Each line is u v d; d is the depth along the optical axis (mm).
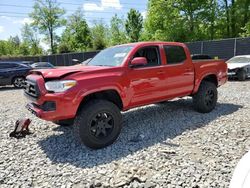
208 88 6641
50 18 53406
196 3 31531
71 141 5023
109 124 4707
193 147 4492
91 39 57219
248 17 32062
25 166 4020
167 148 4480
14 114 7488
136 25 58656
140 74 5176
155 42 5707
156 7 32000
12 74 15062
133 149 4512
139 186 3307
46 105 4355
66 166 3982
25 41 60750
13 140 5176
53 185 3443
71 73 4387
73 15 56375
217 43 20531
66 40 56906
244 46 18906
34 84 4527
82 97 4363
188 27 32188
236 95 9258
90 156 4309
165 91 5715
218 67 7066
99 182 3414
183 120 6117
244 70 14031
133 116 6602
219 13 33188
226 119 6074
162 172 3625
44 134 5496
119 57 5238
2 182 3564
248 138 4828
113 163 4000
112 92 4910
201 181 3348
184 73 6078
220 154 4156
